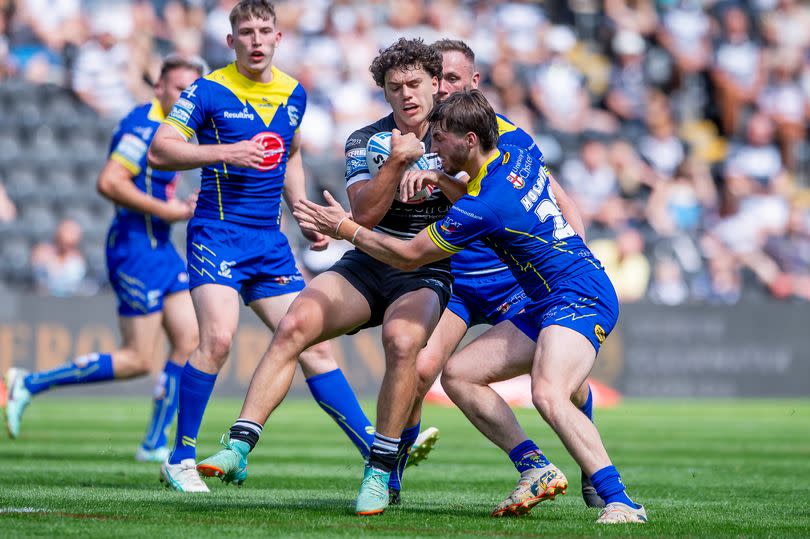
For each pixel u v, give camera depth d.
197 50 61.22
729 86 69.06
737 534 13.83
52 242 53.34
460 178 15.84
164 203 24.69
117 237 25.17
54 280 50.88
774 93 69.69
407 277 15.96
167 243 25.41
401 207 16.30
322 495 18.19
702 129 68.38
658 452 29.73
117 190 24.17
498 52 66.31
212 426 34.91
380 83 16.31
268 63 19.23
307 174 58.00
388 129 16.52
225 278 18.75
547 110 65.19
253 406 15.16
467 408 16.03
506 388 50.59
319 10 64.00
